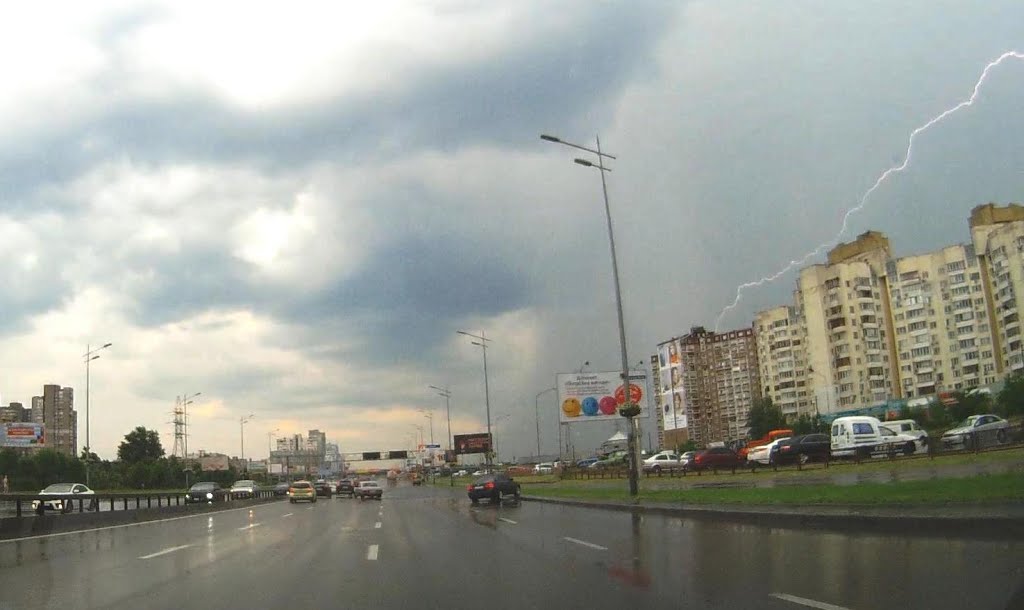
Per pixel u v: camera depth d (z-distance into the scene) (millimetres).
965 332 92875
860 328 100875
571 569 13531
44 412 151625
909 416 83688
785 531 17484
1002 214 89688
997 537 13492
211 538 21984
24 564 15609
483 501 46406
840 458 47875
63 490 48594
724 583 11188
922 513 16328
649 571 12789
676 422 93250
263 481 157125
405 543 19578
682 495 30391
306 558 16438
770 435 74438
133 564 15508
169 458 133000
